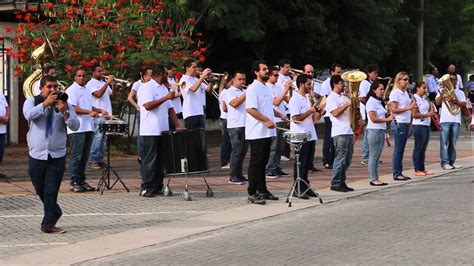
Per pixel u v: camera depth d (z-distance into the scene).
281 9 25.47
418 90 16.08
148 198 13.19
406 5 33.41
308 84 13.25
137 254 9.35
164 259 9.05
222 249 9.50
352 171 16.91
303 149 13.16
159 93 12.99
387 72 38.09
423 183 15.08
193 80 15.90
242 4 23.89
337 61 27.94
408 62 36.69
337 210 12.11
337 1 27.23
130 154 19.73
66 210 12.08
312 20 25.64
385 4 29.55
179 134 12.67
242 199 13.12
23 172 16.33
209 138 26.05
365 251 9.12
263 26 25.25
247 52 27.12
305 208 12.32
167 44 19.62
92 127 13.70
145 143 13.16
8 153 19.83
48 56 18.17
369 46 28.58
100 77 16.08
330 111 13.78
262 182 12.78
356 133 14.42
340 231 10.41
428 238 9.75
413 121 16.11
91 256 9.25
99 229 10.73
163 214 11.80
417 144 16.17
